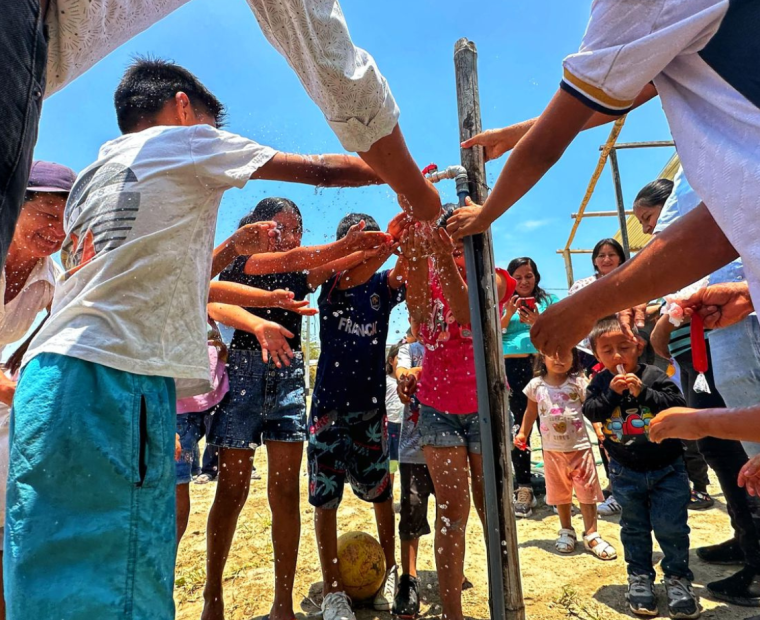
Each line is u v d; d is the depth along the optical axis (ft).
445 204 6.13
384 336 7.70
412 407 7.74
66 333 3.50
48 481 3.18
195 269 4.02
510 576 5.08
